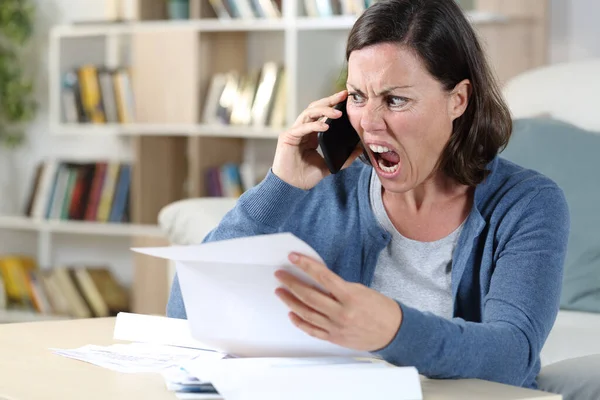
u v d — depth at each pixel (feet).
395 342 3.96
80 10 16.75
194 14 14.53
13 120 16.67
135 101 15.02
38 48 17.12
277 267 3.91
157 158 15.38
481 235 5.24
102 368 4.39
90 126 15.39
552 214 5.09
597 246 8.36
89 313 15.76
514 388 4.09
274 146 14.99
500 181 5.28
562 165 8.83
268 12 14.01
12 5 16.39
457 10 4.87
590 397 5.77
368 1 13.21
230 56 14.89
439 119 4.83
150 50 14.84
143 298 14.55
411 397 3.86
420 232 5.35
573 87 9.66
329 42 14.19
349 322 3.86
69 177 15.96
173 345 4.85
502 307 4.73
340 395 3.80
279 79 13.96
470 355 4.19
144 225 15.25
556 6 12.61
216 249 3.91
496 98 5.14
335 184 5.68
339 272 5.58
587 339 7.00
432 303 5.41
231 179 14.44
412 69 4.68
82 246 16.90
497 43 12.33
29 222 16.02
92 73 15.51
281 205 5.27
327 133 5.19
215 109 14.46
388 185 4.93
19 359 4.59
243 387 3.76
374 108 4.75
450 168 5.10
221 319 4.20
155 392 3.95
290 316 3.98
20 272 16.31
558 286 4.91
